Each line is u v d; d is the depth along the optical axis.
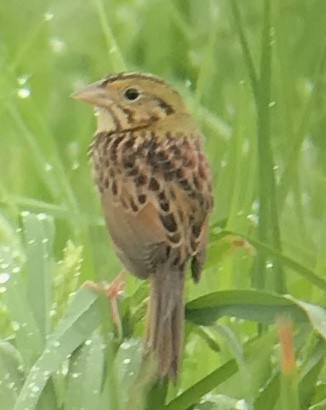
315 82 3.11
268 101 3.04
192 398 2.97
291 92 3.14
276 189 3.04
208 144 3.16
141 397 2.97
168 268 2.98
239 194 3.06
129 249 2.99
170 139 3.01
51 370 2.96
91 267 3.05
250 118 3.07
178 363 2.96
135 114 3.02
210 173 3.01
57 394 2.98
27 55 3.37
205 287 3.05
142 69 3.36
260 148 3.03
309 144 3.22
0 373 2.99
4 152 3.25
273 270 3.03
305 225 3.11
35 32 3.27
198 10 3.36
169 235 2.98
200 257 2.99
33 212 3.09
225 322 3.03
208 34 3.33
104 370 2.98
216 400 2.99
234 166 3.07
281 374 2.96
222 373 2.97
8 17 3.42
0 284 2.99
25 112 3.17
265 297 2.96
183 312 2.97
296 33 3.29
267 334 2.98
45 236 3.01
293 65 3.26
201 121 3.18
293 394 2.96
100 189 3.01
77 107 3.34
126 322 2.99
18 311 2.99
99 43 3.38
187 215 2.99
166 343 2.97
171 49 3.37
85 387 2.97
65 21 3.39
